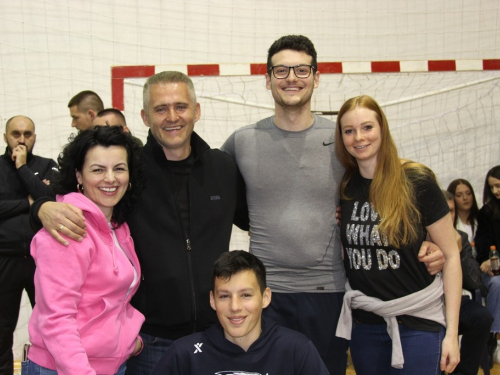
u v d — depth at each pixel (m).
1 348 2.96
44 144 4.43
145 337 1.92
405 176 1.91
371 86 4.75
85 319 1.59
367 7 4.83
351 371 3.53
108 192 1.67
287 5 4.76
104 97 4.54
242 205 2.22
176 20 4.64
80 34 4.50
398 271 1.91
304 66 2.06
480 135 4.85
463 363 2.81
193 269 1.89
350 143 1.96
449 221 1.92
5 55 4.36
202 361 1.73
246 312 1.71
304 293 2.12
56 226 1.51
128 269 1.68
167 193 1.93
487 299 3.59
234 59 4.71
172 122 1.89
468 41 4.91
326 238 2.11
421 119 4.81
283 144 2.13
